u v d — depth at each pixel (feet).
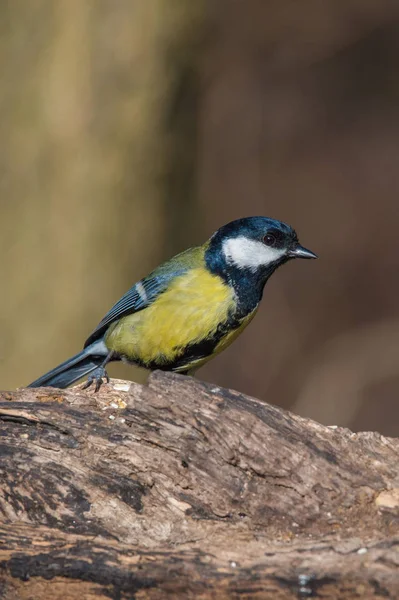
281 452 20.90
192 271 27.43
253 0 71.10
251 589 18.30
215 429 21.09
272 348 62.69
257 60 72.43
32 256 42.32
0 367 42.32
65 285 42.27
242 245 27.71
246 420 21.16
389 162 71.82
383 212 69.72
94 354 30.07
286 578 18.29
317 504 20.63
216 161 71.46
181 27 43.75
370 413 57.26
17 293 42.27
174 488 21.02
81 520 20.80
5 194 42.34
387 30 73.97
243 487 20.85
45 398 22.43
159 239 43.98
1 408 21.70
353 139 73.15
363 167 72.08
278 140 72.90
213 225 69.41
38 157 42.27
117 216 42.86
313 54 72.74
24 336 42.24
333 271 67.21
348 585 18.04
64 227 42.34
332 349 61.16
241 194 70.95
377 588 17.93
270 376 61.52
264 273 28.32
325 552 19.03
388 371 58.75
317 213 70.18
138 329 27.81
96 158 42.50
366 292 65.62
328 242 68.90
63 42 42.04
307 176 71.97
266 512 20.72
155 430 21.30
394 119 73.97
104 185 42.60
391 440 21.42
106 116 42.47
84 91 42.24
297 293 65.62
